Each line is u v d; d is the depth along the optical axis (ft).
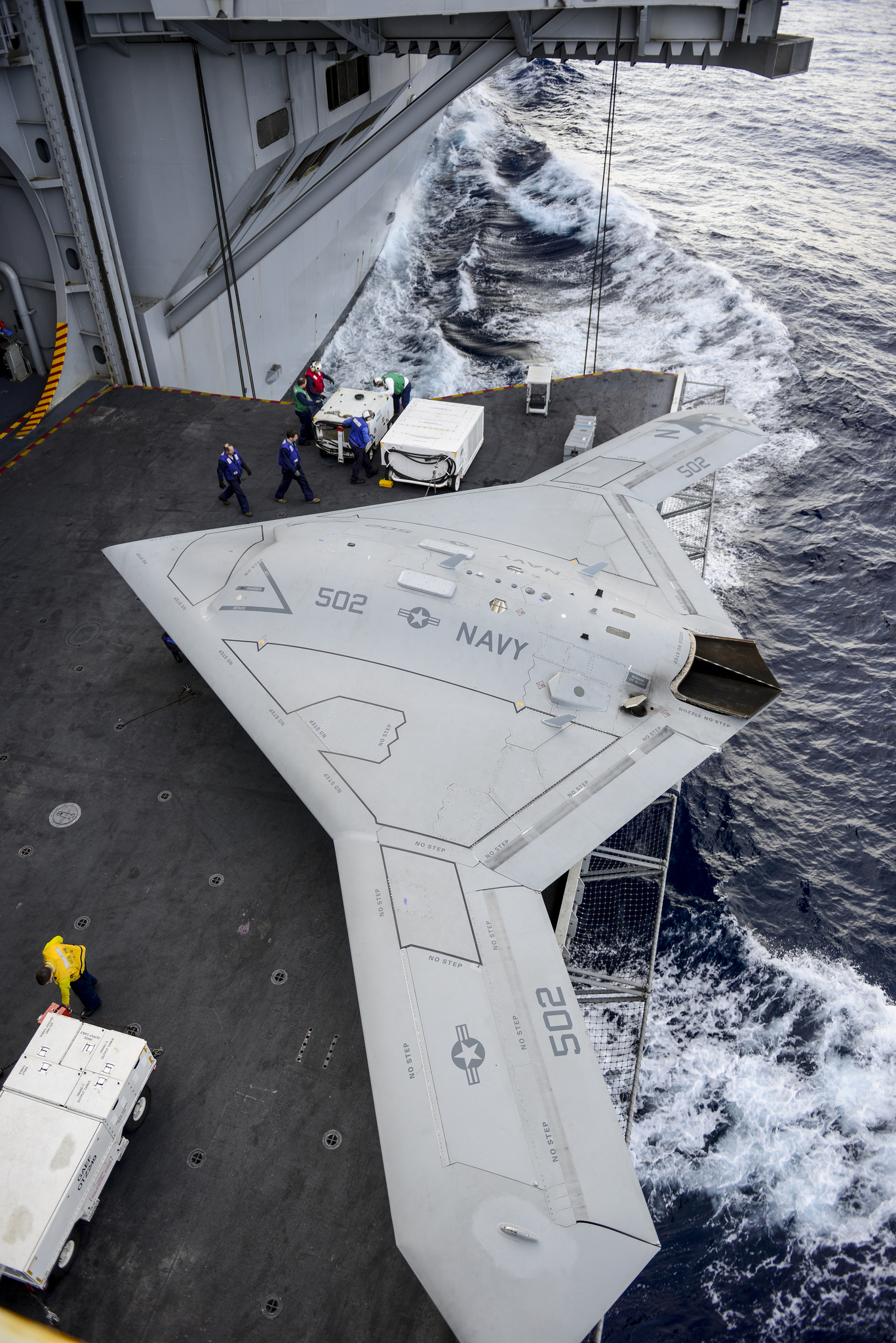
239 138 81.15
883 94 238.07
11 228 88.33
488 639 47.78
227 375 108.47
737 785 79.46
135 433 85.35
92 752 55.88
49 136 77.71
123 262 91.15
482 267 157.17
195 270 92.79
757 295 149.38
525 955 36.73
